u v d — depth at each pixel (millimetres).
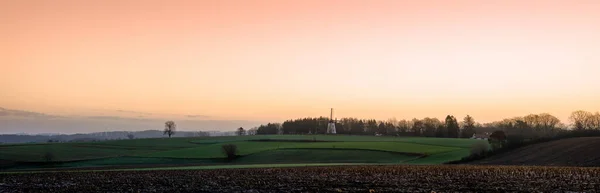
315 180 56656
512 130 171375
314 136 194625
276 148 128375
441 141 147125
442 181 54188
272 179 58344
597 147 87938
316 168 77938
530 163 86250
